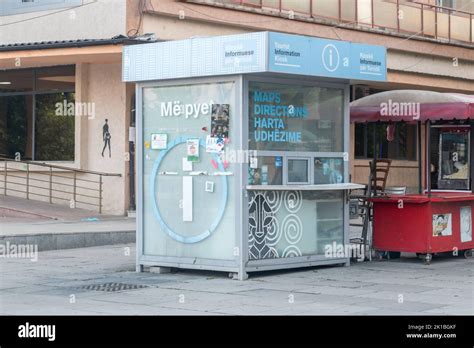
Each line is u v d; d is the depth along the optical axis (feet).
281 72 39.55
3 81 83.41
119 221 68.54
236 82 40.47
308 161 43.39
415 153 98.73
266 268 41.60
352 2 84.48
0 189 81.05
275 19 77.82
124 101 74.38
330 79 43.32
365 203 48.42
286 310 32.81
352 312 32.19
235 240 40.86
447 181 52.90
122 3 70.64
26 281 41.60
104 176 75.10
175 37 71.72
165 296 36.68
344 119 44.98
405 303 34.24
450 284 39.58
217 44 40.75
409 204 46.62
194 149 42.32
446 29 94.84
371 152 93.30
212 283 40.22
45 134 80.07
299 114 43.14
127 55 44.29
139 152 44.42
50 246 55.83
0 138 83.56
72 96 78.02
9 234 54.24
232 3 74.38
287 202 42.70
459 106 44.96
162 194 43.75
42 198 79.10
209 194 41.88
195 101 42.27
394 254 49.32
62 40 74.54
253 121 41.11
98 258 51.42
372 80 44.06
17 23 78.18
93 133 76.23
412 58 90.68
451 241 47.70
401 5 89.45
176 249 43.27
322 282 40.22
